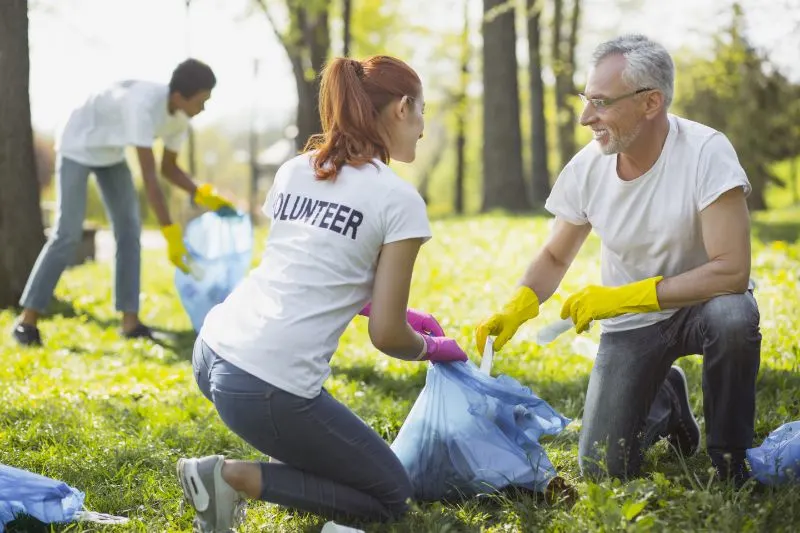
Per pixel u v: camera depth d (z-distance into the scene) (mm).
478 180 44875
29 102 8086
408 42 27641
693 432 3645
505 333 3439
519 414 3402
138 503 3361
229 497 2846
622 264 3479
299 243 2859
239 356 2791
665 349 3354
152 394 4879
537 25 21797
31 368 5559
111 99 6289
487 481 3246
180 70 6230
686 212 3232
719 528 2740
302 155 3023
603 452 3152
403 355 3045
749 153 20016
